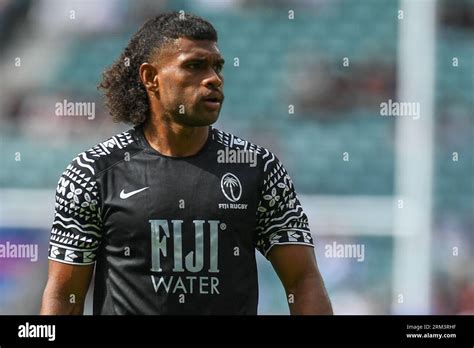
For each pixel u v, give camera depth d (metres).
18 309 38.25
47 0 48.03
